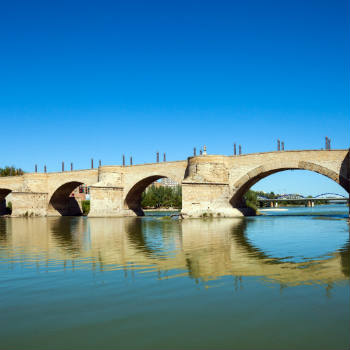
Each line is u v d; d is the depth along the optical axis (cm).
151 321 851
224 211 5359
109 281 1215
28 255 1825
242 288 1093
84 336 779
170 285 1145
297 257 1598
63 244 2286
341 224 3659
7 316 905
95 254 1814
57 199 8650
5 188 9175
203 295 1031
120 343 742
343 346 709
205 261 1538
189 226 3669
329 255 1639
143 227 3719
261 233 2744
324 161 4650
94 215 6712
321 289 1066
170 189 14388
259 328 799
